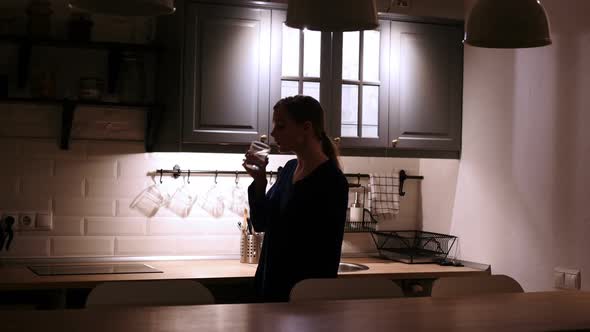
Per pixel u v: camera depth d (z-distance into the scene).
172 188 4.05
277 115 3.04
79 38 3.69
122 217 3.96
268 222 3.05
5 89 3.59
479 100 4.12
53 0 3.80
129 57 3.77
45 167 3.82
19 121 3.77
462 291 2.85
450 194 4.36
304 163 3.05
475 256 4.13
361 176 4.48
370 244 4.51
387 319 2.15
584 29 3.42
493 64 4.01
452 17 4.39
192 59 3.71
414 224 4.60
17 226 3.78
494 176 3.99
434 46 4.18
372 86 4.06
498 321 2.16
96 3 2.31
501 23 2.56
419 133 4.15
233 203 4.15
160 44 3.82
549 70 3.63
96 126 3.89
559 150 3.55
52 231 3.85
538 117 3.69
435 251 4.40
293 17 2.37
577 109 3.46
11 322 2.01
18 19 3.73
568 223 3.50
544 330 2.04
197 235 4.09
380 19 4.06
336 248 2.96
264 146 3.12
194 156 4.09
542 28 2.58
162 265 3.83
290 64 3.91
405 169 4.61
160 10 2.30
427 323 2.10
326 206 2.93
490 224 4.02
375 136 4.06
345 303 2.43
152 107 3.76
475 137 4.14
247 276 3.53
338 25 2.46
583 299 2.60
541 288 3.66
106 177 3.93
